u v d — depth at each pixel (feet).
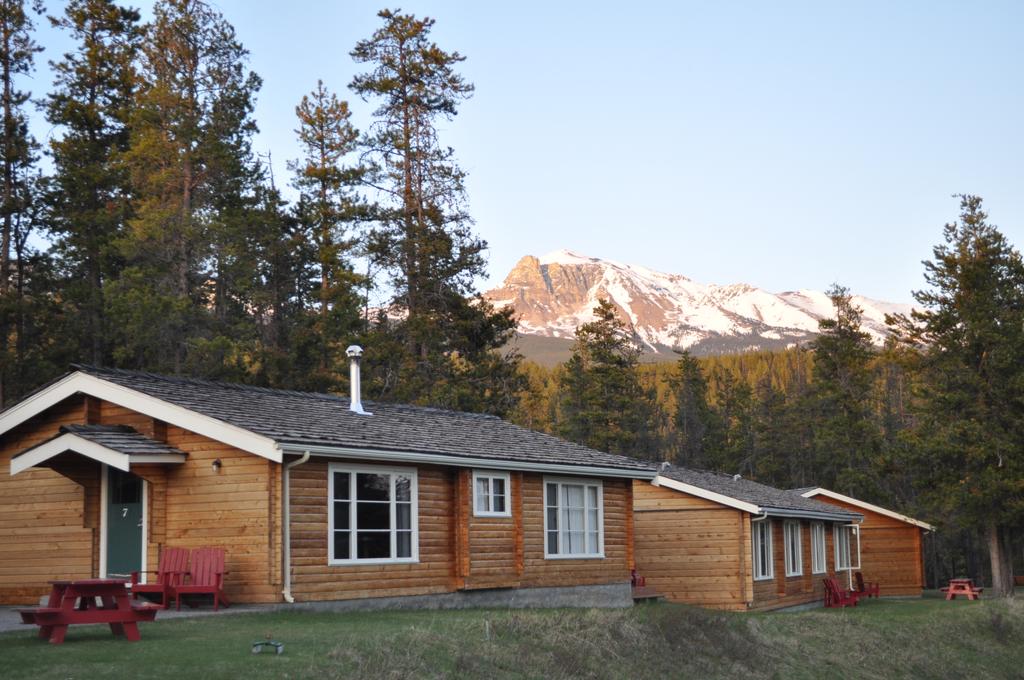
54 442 63.62
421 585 70.69
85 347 148.56
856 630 78.59
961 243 156.97
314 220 168.35
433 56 167.12
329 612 63.00
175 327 133.08
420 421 83.41
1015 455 144.56
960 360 151.84
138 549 66.49
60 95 153.99
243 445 61.26
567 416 231.91
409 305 161.79
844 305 224.33
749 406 285.02
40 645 44.37
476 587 74.18
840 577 134.51
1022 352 146.20
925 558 213.66
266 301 160.97
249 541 61.98
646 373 460.14
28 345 144.05
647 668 57.16
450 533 74.02
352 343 155.53
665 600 101.30
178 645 45.32
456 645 50.75
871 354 220.43
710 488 106.63
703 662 61.36
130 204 153.89
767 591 106.42
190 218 139.85
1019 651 85.30
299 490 63.00
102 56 156.76
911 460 151.94
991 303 150.92
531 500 81.20
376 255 164.25
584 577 85.40
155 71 152.46
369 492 67.87
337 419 73.20
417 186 166.30
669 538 105.40
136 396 65.57
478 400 159.53
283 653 44.55
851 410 214.48
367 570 66.64
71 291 145.38
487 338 169.07
